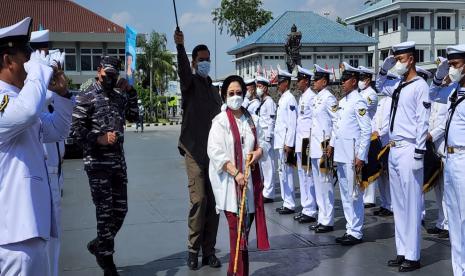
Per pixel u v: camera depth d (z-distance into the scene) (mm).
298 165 8078
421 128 5496
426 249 6500
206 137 5738
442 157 6996
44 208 3229
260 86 9688
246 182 4938
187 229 7391
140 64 53500
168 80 55938
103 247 5219
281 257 6102
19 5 48469
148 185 11180
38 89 3031
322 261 5945
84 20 48188
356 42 42250
